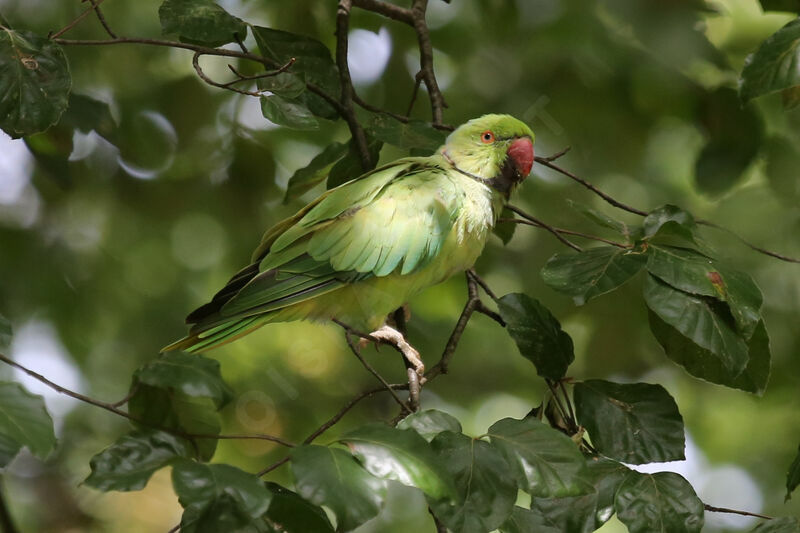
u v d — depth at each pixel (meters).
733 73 10.28
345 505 4.10
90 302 12.12
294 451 4.26
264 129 11.73
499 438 4.85
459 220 6.95
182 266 12.55
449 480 4.36
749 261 11.96
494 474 4.68
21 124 5.59
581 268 5.74
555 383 6.11
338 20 7.60
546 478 4.69
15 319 11.70
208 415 5.41
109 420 11.97
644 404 5.88
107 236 12.33
